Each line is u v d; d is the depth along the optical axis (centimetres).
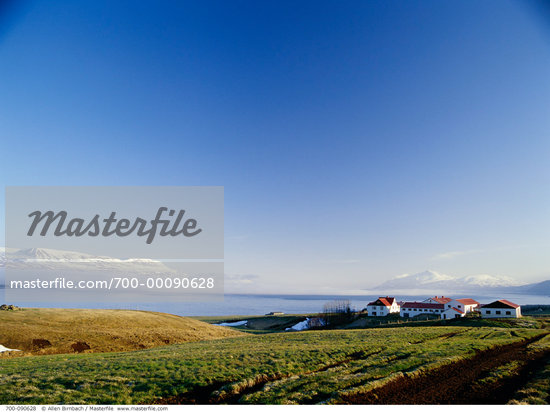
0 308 6644
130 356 3688
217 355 3284
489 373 2528
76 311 7225
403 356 3125
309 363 2877
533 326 7319
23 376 2481
